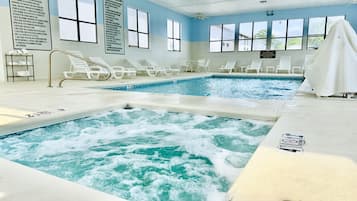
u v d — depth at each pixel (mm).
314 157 1387
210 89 7039
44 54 6707
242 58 12703
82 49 7680
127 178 1814
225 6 10852
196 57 13906
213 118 2834
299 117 2334
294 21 11414
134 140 2557
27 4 6250
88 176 1845
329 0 9789
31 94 3953
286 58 11391
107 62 8539
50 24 6777
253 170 1227
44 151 2283
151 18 10508
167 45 11758
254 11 11891
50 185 1100
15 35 6102
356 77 3154
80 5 7621
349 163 1308
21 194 1020
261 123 2570
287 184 1085
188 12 12227
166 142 2496
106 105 3074
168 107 3088
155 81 7113
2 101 3307
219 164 2020
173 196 1584
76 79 6977
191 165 2014
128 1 9227
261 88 7301
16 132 2277
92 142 2508
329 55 3281
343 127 1983
